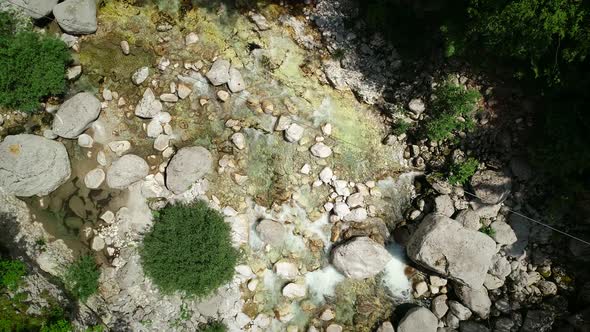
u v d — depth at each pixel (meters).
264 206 10.55
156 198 10.44
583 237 9.84
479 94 9.73
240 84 10.45
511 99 9.59
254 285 10.37
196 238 9.97
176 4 10.45
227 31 10.52
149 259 10.04
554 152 9.09
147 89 10.38
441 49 9.69
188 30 10.48
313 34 10.33
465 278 9.79
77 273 10.05
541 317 10.16
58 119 10.03
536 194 10.04
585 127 8.57
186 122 10.54
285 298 10.48
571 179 9.29
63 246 10.23
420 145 10.56
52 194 10.29
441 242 9.82
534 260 10.29
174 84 10.42
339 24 10.15
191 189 10.42
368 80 10.34
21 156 9.77
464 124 9.95
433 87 9.94
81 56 10.41
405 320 10.18
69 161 10.32
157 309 10.19
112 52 10.45
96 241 10.26
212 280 10.02
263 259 10.48
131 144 10.48
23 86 9.80
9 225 10.02
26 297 9.08
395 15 9.77
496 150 10.02
